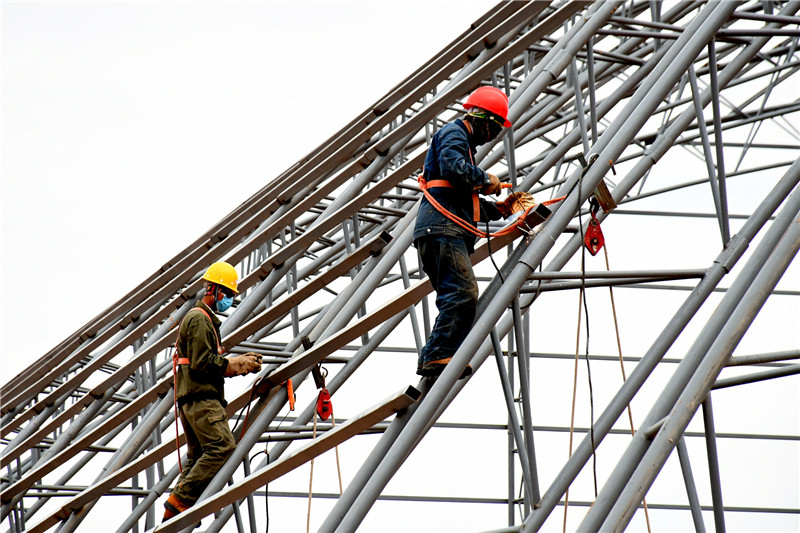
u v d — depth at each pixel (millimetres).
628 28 33594
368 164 26156
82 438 25594
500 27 24188
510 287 15055
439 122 36812
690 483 18016
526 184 25547
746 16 25047
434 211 14898
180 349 18422
